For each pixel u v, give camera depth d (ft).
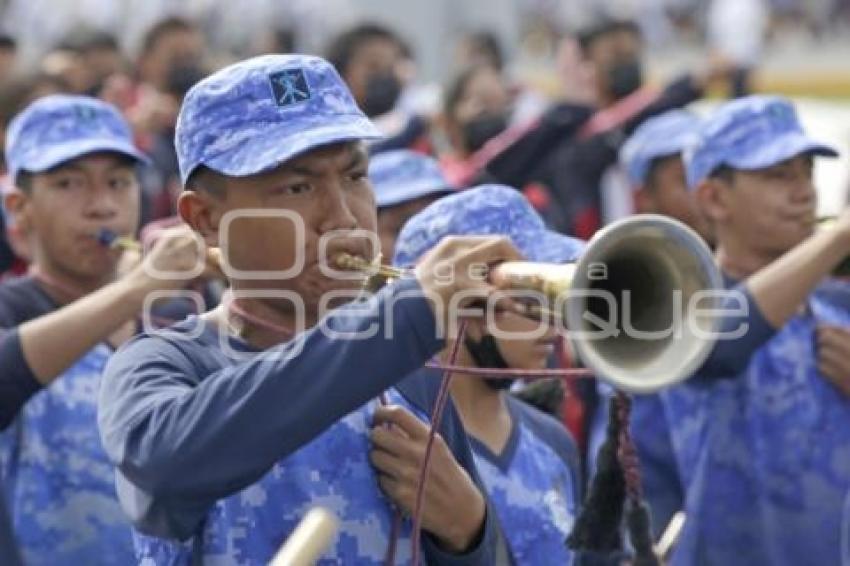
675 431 50.52
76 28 111.14
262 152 30.48
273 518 30.96
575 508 42.83
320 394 28.50
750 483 49.78
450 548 32.35
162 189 80.28
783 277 46.68
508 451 41.42
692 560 50.16
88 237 48.85
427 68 157.07
